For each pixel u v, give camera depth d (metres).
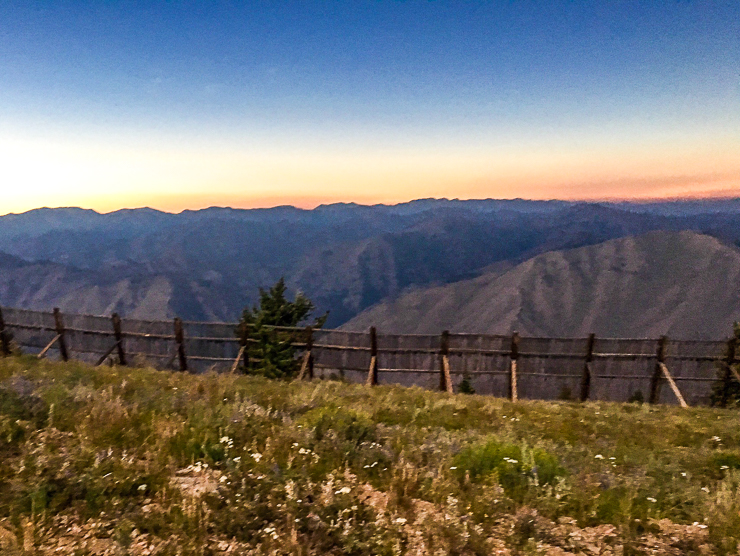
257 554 3.80
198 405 7.86
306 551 3.88
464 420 9.72
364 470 5.72
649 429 10.31
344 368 18.34
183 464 5.42
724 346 16.83
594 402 15.37
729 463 7.20
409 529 4.42
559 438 8.89
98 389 8.69
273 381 14.53
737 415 13.22
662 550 4.37
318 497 4.86
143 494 4.64
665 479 6.28
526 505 5.12
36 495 4.20
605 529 4.75
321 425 7.04
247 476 5.05
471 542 4.22
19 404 6.58
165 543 3.84
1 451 5.20
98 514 4.20
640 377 17.22
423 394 13.72
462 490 5.35
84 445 5.55
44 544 3.70
